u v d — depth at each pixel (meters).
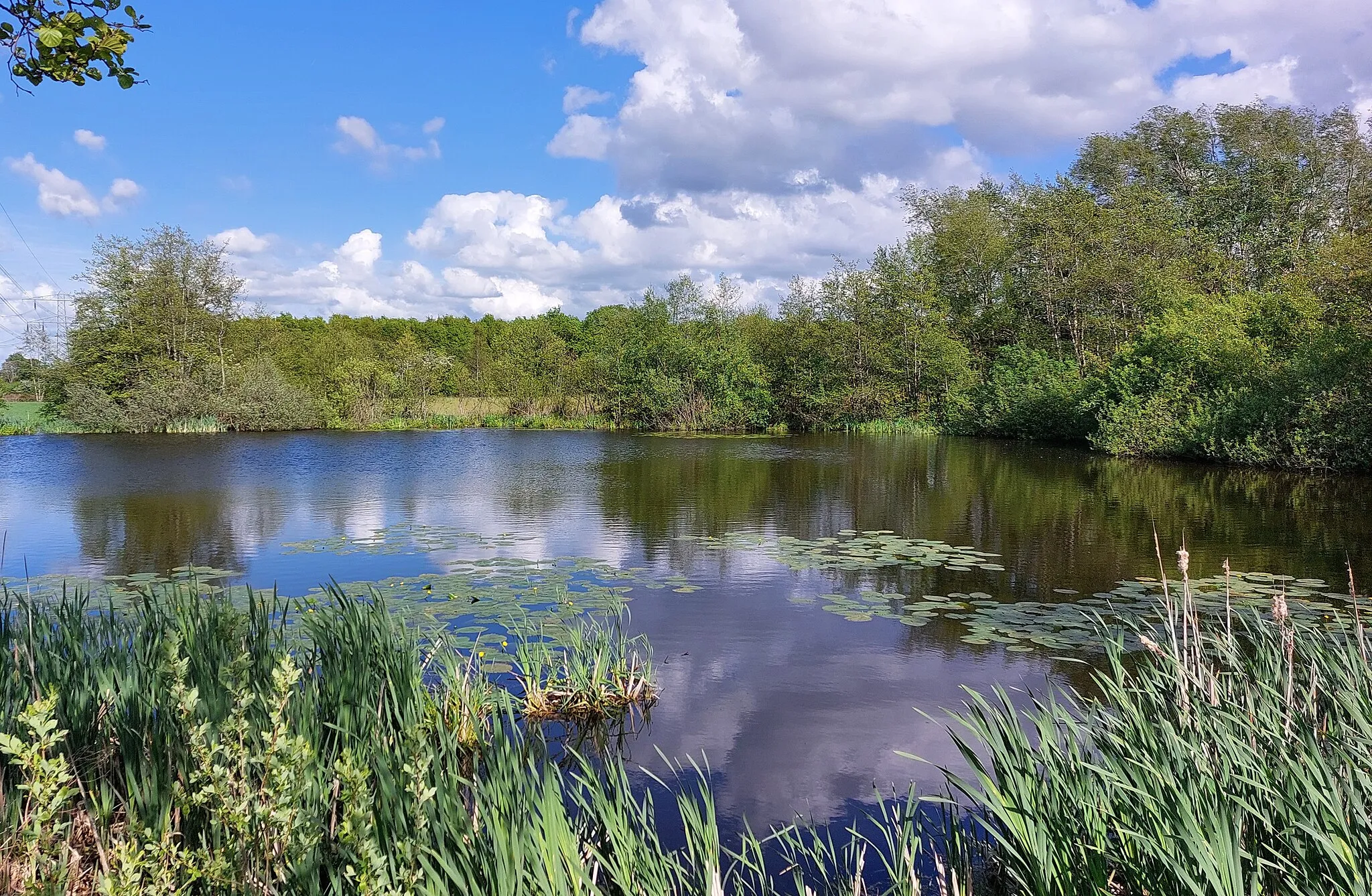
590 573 8.46
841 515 12.37
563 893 2.32
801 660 5.81
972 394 31.50
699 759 4.27
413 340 39.78
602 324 43.44
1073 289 28.67
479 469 18.95
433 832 2.54
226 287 33.31
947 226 37.28
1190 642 4.83
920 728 4.64
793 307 35.16
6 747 2.28
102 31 3.19
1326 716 3.18
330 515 12.45
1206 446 18.75
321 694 3.86
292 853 2.35
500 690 5.04
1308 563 8.61
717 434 32.50
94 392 30.75
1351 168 32.34
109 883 2.19
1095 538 10.27
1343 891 2.06
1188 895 2.22
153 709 3.43
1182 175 36.16
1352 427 15.86
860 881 2.80
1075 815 2.53
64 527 11.35
